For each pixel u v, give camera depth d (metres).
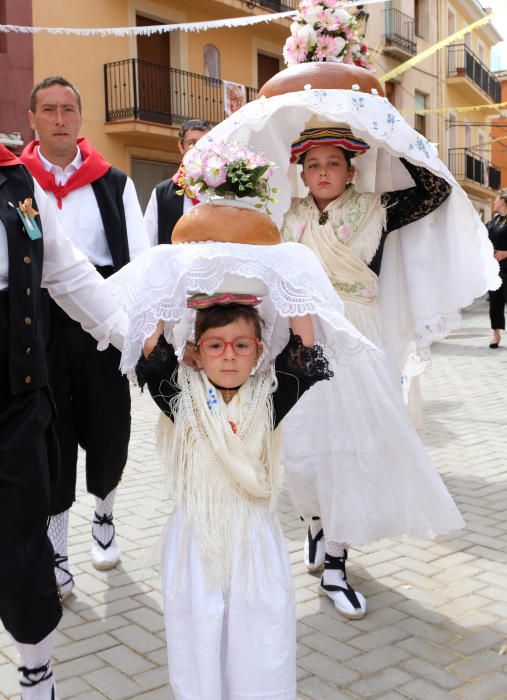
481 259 3.28
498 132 35.03
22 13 12.41
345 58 3.37
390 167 3.34
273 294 2.14
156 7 15.44
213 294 2.19
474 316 17.03
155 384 2.28
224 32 17.03
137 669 2.79
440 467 5.28
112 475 3.47
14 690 2.67
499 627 3.06
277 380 2.30
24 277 2.26
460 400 7.62
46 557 2.26
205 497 2.18
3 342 2.23
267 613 2.12
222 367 2.19
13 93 12.38
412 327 3.55
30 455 2.23
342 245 3.22
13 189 2.32
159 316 2.17
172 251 2.18
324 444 3.12
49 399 2.40
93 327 2.64
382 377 3.18
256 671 2.10
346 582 3.27
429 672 2.74
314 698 2.59
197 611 2.11
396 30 23.19
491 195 33.19
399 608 3.24
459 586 3.44
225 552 2.15
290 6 18.06
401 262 3.51
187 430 2.24
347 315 3.20
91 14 14.16
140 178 15.82
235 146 2.27
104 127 14.73
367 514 3.09
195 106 16.33
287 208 3.39
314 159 3.23
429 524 3.18
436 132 26.59
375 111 3.01
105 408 3.37
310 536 3.57
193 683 2.14
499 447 5.77
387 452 3.14
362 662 2.81
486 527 4.14
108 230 3.50
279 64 18.98
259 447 2.22
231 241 2.14
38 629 2.21
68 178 3.50
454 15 27.17
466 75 27.34
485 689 2.63
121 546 3.91
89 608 3.25
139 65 15.11
